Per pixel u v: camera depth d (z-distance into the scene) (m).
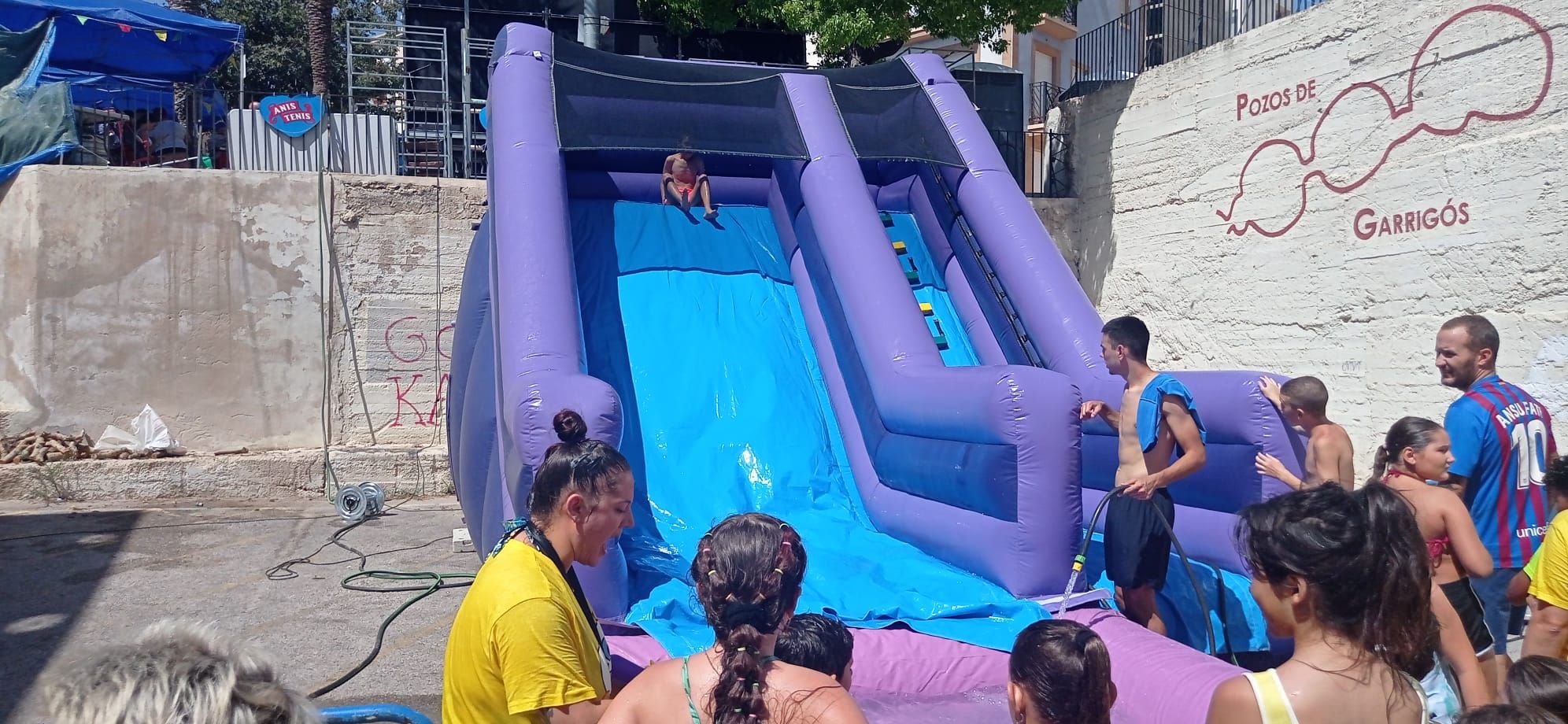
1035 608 4.89
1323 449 4.91
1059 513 5.17
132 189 10.61
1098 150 12.09
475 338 7.64
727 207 8.38
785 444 6.80
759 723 2.20
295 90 26.30
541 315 5.82
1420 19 8.10
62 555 7.95
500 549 2.70
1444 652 3.36
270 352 10.98
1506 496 4.40
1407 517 2.20
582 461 2.72
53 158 10.88
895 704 4.46
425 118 13.13
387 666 5.52
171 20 13.02
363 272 11.18
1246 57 9.85
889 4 12.08
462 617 2.63
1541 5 7.20
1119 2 24.34
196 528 9.07
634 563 5.55
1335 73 8.90
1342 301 8.88
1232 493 5.56
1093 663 2.59
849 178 7.50
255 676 1.66
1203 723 3.89
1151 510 4.85
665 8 14.09
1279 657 5.20
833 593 5.19
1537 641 3.59
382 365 11.24
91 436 10.53
